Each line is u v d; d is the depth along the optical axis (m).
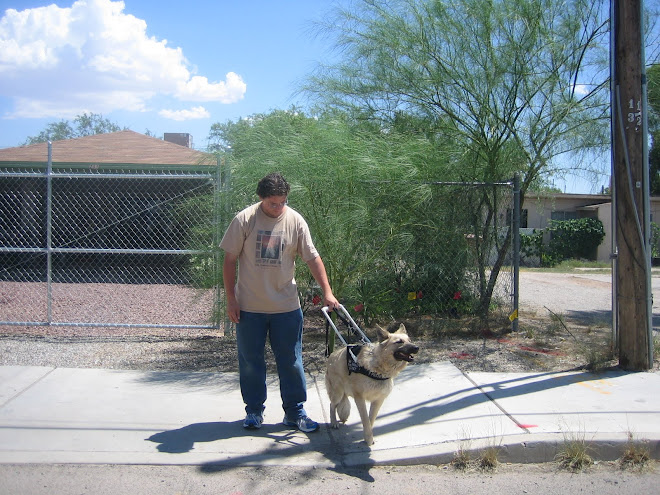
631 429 4.25
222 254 6.53
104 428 4.28
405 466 3.90
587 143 7.71
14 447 3.94
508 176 7.89
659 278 17.19
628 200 5.71
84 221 13.69
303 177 5.83
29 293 11.10
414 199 6.45
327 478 3.69
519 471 3.88
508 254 8.23
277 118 6.99
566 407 4.75
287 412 4.33
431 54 7.54
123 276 13.13
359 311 6.85
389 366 3.90
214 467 3.77
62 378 5.40
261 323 4.20
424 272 7.62
